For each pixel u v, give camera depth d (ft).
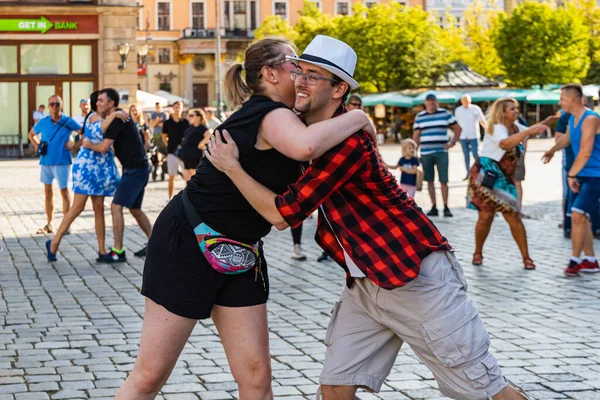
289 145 12.47
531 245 41.14
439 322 13.16
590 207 32.63
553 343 22.77
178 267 13.24
